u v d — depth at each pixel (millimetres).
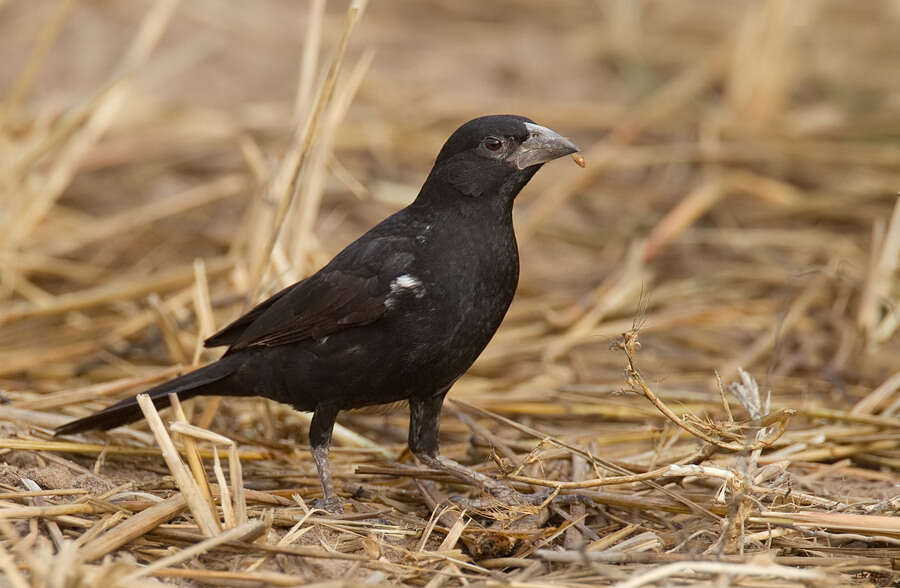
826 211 18703
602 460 10320
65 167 16562
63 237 17297
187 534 8828
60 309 14867
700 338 15336
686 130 21625
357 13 12078
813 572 8164
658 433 11633
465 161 10195
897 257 16031
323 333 10203
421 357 10133
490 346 15055
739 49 21953
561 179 20031
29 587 7801
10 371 13383
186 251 17641
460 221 10188
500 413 12891
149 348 14078
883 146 20844
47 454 10516
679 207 17953
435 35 25375
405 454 11617
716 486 10570
